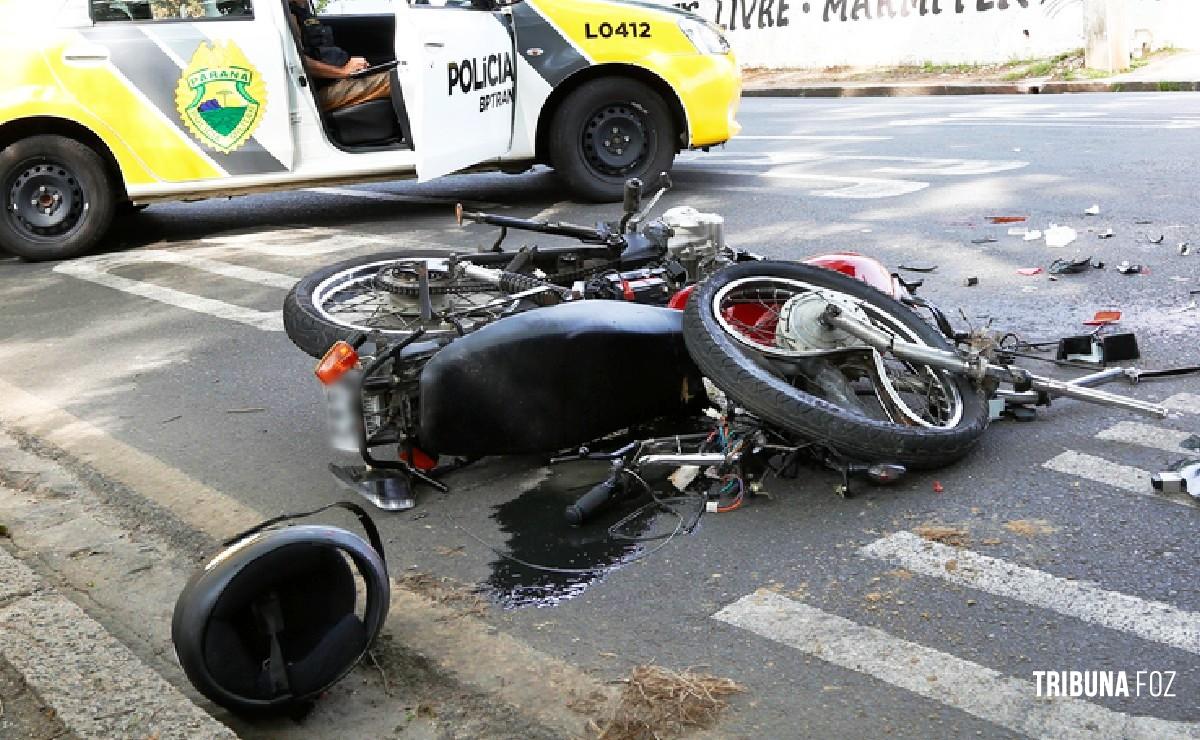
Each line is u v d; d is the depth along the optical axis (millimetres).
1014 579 3488
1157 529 3730
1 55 8477
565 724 2969
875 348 4312
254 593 2908
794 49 24094
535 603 3537
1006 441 4477
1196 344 5367
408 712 3068
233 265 8281
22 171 8695
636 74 9484
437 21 8414
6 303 7648
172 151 8781
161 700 3033
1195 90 17172
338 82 9227
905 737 2824
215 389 5684
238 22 8766
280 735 3000
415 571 3768
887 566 3605
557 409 4230
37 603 3539
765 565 3662
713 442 4324
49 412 5508
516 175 11656
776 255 7402
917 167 10391
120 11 8664
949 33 21688
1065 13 20156
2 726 2961
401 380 4207
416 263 5305
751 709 2963
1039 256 7016
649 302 5027
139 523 4285
